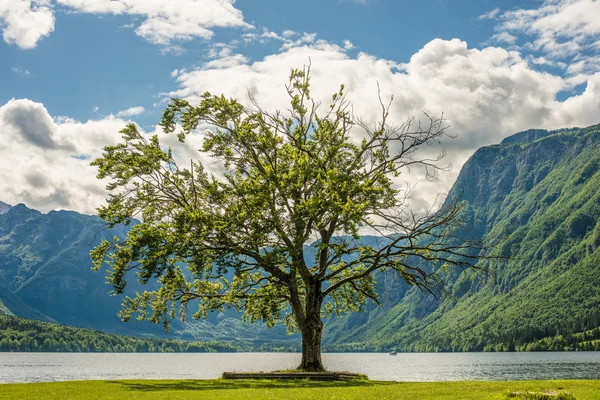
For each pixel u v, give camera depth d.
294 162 39.78
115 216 40.12
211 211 38.91
